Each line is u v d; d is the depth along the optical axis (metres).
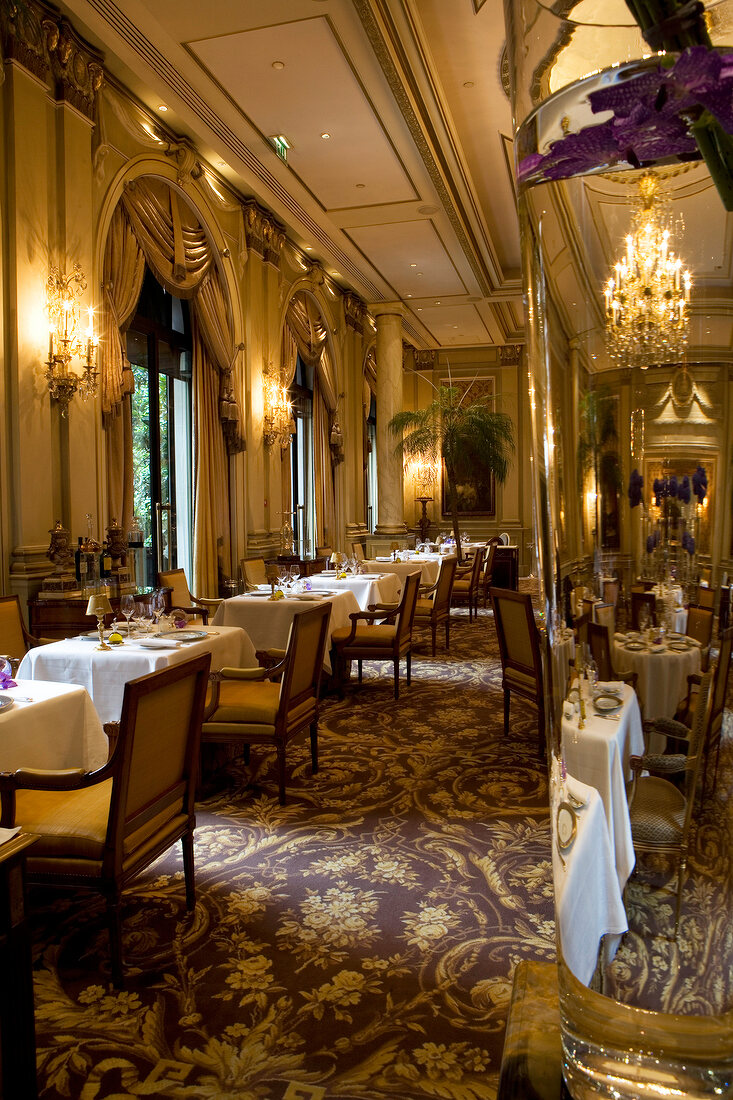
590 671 0.39
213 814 3.64
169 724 2.47
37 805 2.44
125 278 6.57
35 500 5.34
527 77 0.41
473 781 4.05
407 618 6.05
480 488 15.52
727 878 0.37
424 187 8.05
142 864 2.38
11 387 5.18
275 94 6.23
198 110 6.43
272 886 2.92
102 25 5.29
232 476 8.59
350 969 2.38
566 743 0.41
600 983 0.39
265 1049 2.01
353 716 5.37
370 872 3.03
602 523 0.39
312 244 9.62
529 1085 0.46
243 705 3.78
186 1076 1.91
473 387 15.78
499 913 2.71
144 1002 2.21
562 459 0.40
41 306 5.40
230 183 8.35
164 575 6.65
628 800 0.38
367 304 12.51
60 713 2.90
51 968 2.38
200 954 2.46
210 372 8.24
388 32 5.42
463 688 6.20
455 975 2.34
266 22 5.31
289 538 9.73
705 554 0.36
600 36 0.37
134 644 3.96
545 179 0.40
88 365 5.77
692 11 0.34
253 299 8.91
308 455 11.40
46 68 5.45
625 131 0.36
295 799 3.82
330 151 7.22
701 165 0.35
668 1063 0.38
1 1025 1.48
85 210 5.83
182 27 5.35
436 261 10.35
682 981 0.38
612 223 0.38
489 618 10.20
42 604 5.10
